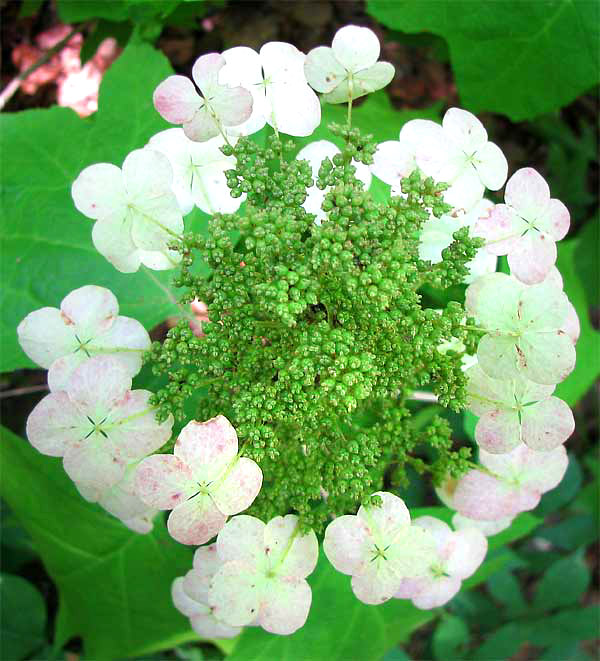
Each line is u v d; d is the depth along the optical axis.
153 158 0.16
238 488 0.14
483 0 0.24
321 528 0.16
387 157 0.17
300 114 0.17
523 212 0.16
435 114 0.27
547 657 0.30
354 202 0.15
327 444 0.17
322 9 0.33
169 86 0.16
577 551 0.31
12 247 0.22
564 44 0.25
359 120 0.25
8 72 0.31
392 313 0.15
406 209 0.16
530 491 0.18
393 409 0.17
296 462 0.17
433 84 0.36
